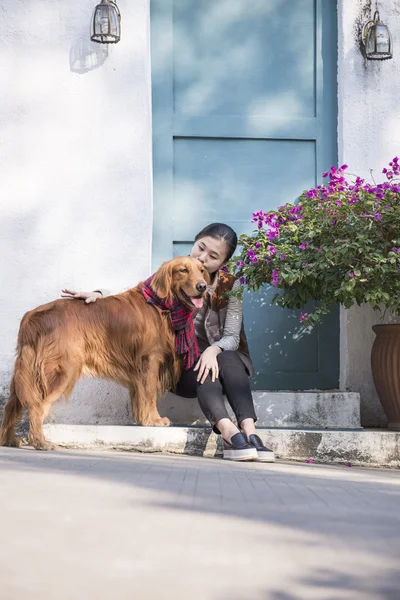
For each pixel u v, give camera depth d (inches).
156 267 197.2
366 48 193.9
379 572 49.3
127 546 55.5
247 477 108.9
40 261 185.2
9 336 183.3
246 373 166.1
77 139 187.2
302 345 198.4
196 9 201.2
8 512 68.4
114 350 160.9
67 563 49.5
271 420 179.6
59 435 162.9
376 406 192.2
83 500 76.7
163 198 198.2
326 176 186.4
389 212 166.9
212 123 200.2
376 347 177.9
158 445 162.6
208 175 200.1
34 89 187.0
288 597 42.4
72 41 188.1
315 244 176.2
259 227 181.5
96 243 186.1
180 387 167.8
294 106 202.1
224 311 172.7
